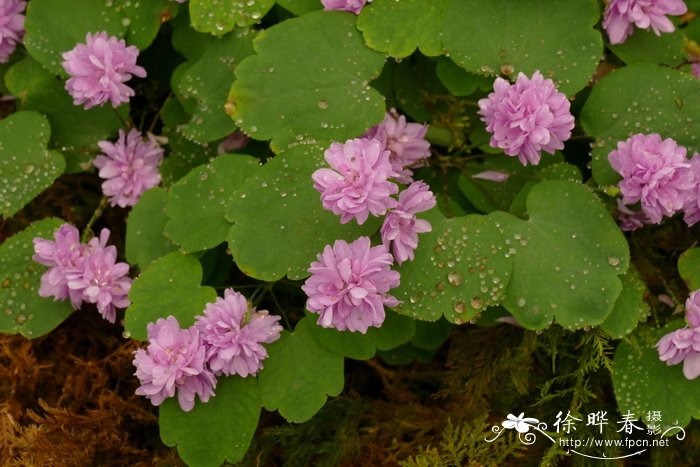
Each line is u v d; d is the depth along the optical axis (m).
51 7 0.47
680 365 0.43
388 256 0.40
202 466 0.42
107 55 0.44
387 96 0.46
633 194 0.42
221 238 0.43
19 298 0.45
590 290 0.42
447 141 0.46
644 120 0.44
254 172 0.43
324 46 0.44
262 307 0.46
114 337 0.46
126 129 0.47
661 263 0.46
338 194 0.40
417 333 0.45
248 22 0.45
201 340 0.41
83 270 0.44
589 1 0.44
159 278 0.43
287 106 0.44
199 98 0.45
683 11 0.44
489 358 0.45
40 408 0.45
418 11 0.44
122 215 0.48
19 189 0.45
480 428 0.43
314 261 0.41
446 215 0.45
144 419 0.45
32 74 0.47
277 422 0.45
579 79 0.44
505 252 0.42
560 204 0.43
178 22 0.47
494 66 0.44
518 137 0.42
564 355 0.44
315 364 0.42
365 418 0.45
